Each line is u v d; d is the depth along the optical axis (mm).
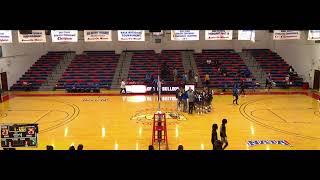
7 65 22453
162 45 28266
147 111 16734
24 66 24750
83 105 18297
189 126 14062
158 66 26109
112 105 18266
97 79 24375
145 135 12914
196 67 25844
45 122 14828
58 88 23188
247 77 24281
